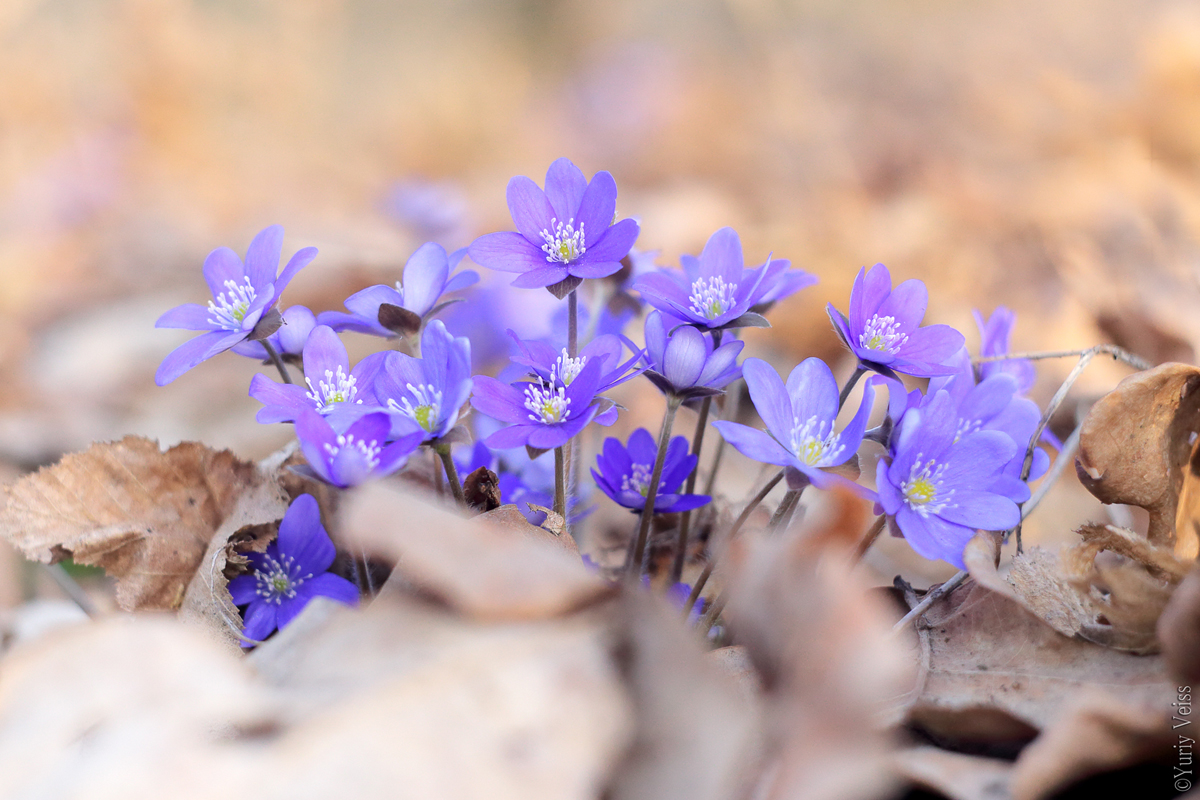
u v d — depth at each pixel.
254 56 1.50
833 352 0.64
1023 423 0.36
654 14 1.91
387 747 0.30
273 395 0.35
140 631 0.31
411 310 0.36
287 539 0.36
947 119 1.11
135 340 0.80
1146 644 0.33
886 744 0.33
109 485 0.37
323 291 0.81
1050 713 0.32
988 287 0.64
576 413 0.35
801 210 0.89
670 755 0.31
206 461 0.37
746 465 0.48
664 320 0.37
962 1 1.63
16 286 0.93
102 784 0.30
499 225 1.04
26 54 1.24
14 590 0.43
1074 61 1.18
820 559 0.31
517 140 1.51
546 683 0.31
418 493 0.38
